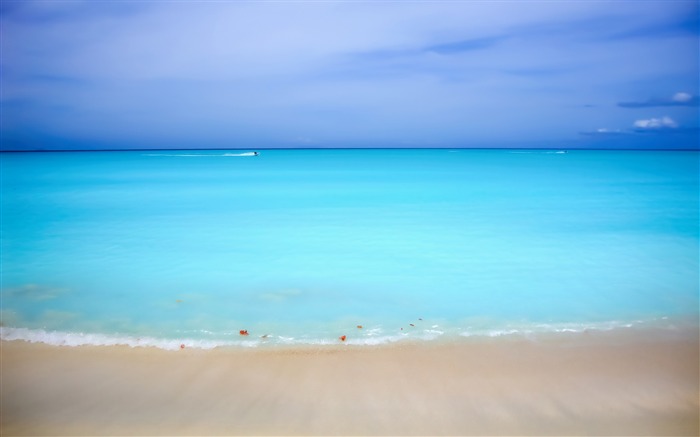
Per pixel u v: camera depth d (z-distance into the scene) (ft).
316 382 17.80
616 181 98.99
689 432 14.88
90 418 15.52
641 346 21.12
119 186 91.04
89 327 23.29
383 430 14.90
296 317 24.80
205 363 19.34
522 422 15.38
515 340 21.72
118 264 35.12
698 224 49.88
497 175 118.21
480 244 41.39
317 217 54.60
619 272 33.22
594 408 16.19
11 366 19.04
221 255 37.65
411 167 159.53
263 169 148.56
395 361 19.51
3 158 249.55
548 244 41.19
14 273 32.81
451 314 25.29
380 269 33.73
